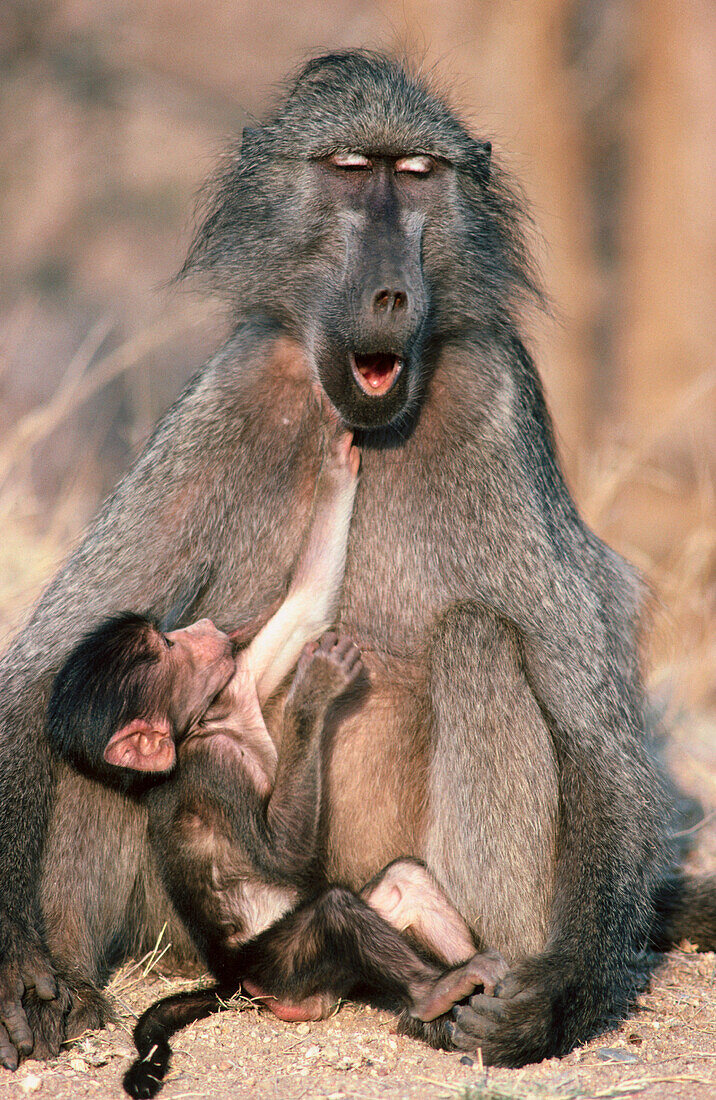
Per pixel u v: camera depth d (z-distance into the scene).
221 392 6.61
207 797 6.29
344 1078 5.39
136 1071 5.23
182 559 6.47
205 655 6.37
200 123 25.45
